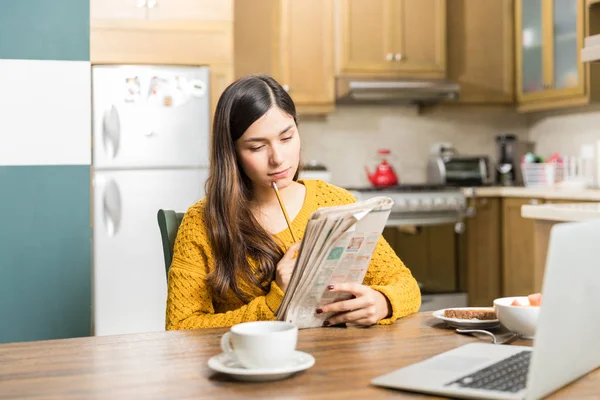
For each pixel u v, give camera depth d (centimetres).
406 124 493
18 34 292
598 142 423
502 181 494
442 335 118
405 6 451
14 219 293
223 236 144
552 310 78
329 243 115
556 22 435
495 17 472
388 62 450
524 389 81
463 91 468
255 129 141
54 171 297
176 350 109
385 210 122
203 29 368
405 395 83
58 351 109
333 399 82
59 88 297
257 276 145
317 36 443
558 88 434
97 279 346
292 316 123
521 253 425
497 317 117
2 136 291
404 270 155
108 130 347
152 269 352
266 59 444
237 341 92
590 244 86
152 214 352
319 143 479
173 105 356
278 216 158
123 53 360
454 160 474
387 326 126
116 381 91
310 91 443
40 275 297
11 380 92
